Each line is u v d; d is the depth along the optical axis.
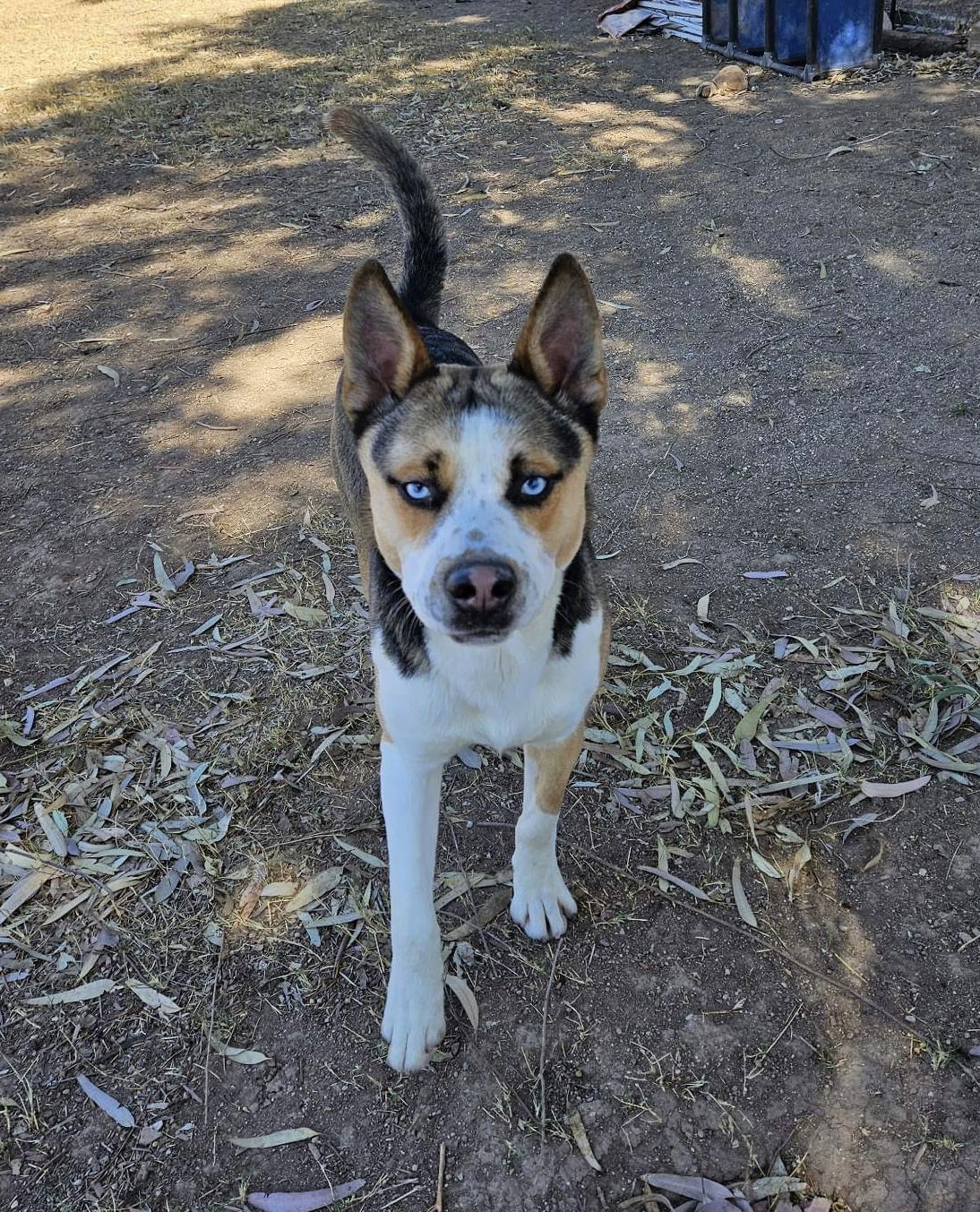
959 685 1.07
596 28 3.54
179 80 3.33
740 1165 0.73
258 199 2.42
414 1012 0.80
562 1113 0.77
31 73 3.55
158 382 1.73
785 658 1.13
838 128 2.44
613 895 0.92
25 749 1.07
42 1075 0.80
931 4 2.96
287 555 1.33
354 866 0.95
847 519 1.31
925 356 1.60
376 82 3.13
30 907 0.92
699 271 1.91
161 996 0.85
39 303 2.02
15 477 1.51
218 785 1.03
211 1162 0.75
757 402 1.55
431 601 0.67
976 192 2.04
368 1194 0.73
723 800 1.00
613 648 1.16
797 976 0.85
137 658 1.18
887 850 0.94
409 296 1.21
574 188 2.31
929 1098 0.76
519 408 0.72
